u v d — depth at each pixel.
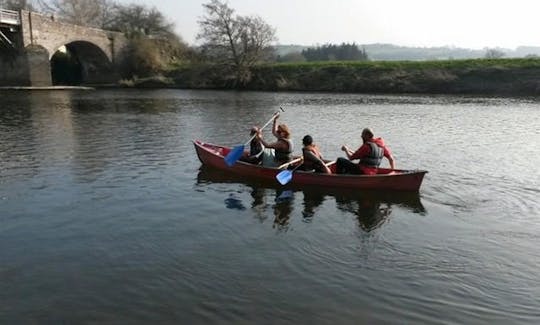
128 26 71.06
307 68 55.69
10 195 10.53
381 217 9.29
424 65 52.72
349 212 9.57
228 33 55.62
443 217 9.29
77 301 6.09
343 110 30.56
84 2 72.62
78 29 54.81
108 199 10.30
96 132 19.84
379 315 5.81
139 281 6.62
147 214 9.37
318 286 6.50
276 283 6.57
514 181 11.99
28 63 48.16
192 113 28.11
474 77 48.16
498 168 13.47
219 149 14.16
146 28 71.31
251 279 6.68
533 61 48.78
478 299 6.20
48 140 17.62
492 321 5.71
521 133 20.28
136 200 10.24
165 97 41.72
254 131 12.64
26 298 6.16
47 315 5.77
